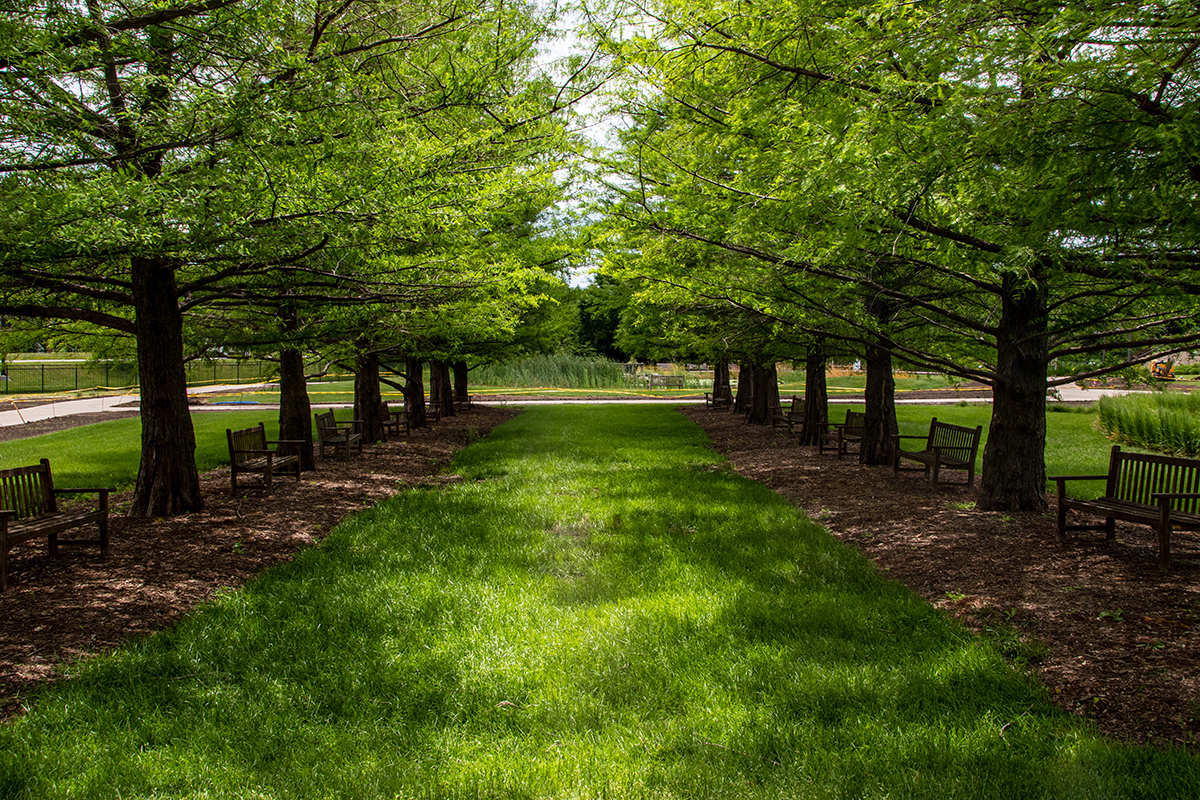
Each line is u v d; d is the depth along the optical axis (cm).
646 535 745
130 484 1107
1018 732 354
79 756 335
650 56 650
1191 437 1369
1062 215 385
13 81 463
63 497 1006
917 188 421
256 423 2119
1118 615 474
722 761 336
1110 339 801
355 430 1595
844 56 509
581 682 416
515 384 4150
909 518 798
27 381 4228
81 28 501
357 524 812
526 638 477
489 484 1077
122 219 461
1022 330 781
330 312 967
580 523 805
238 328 1093
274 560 671
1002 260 412
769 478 1130
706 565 633
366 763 338
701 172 692
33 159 514
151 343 806
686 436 1748
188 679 421
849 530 778
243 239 543
